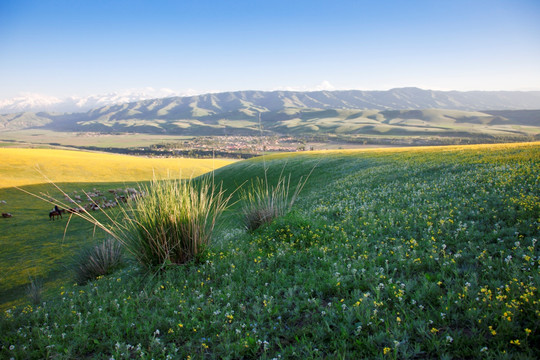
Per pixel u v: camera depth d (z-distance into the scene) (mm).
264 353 3691
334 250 7266
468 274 4879
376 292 4613
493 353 3115
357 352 3551
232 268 6895
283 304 4922
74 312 5688
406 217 9062
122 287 6898
